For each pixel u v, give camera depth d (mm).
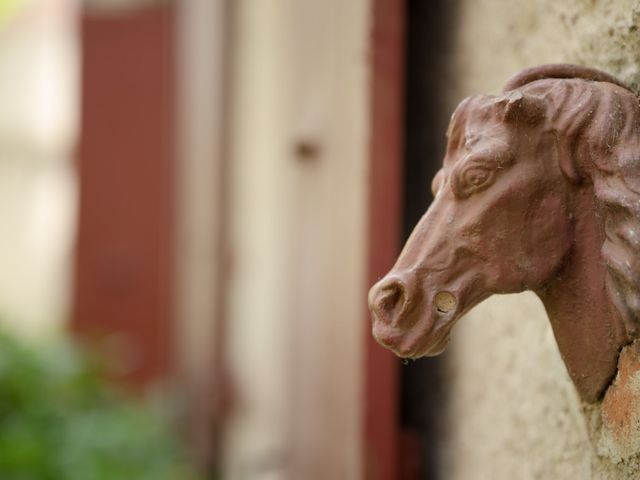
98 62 5398
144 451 3473
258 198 3217
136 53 5387
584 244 910
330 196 1957
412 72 1658
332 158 1933
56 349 4270
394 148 1588
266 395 3025
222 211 3920
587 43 1064
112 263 5422
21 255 7762
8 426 3436
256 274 3256
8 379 3623
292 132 2463
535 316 1214
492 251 901
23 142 7801
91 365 4391
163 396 4648
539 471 1188
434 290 906
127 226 5426
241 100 3641
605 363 938
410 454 1646
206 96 4137
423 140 1642
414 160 1669
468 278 907
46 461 3064
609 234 872
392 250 1593
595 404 980
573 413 1099
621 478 952
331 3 1943
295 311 2445
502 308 1322
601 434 977
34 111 7660
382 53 1585
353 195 1734
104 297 5430
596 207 894
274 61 2881
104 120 5414
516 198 891
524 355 1244
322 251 2062
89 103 5414
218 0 3896
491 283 907
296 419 2426
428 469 1635
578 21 1090
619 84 941
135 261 5426
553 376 1156
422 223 922
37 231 7449
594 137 874
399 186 1590
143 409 4223
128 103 5402
